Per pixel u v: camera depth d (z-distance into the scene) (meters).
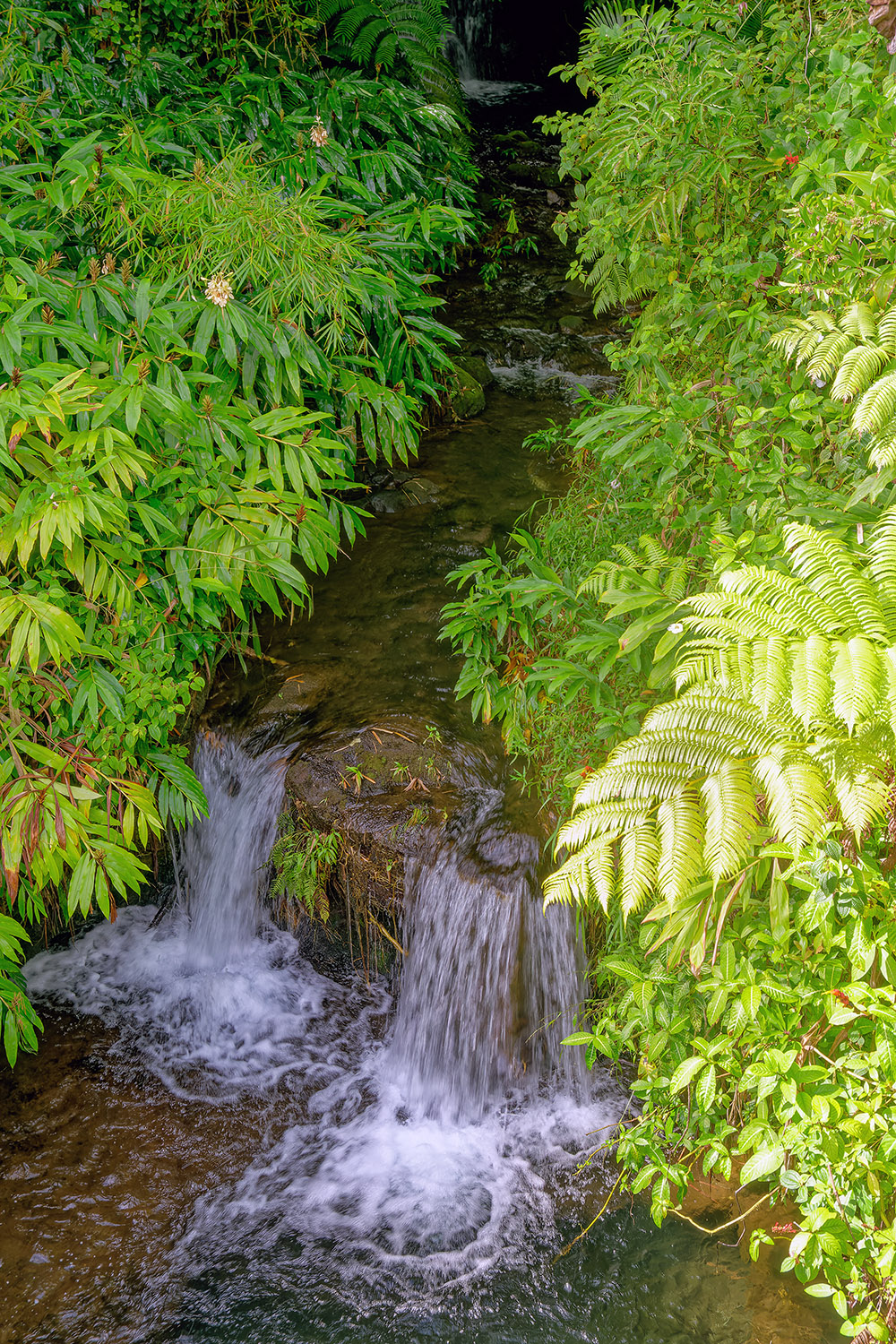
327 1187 3.05
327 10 6.00
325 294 3.87
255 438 3.48
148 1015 3.56
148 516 3.17
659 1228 2.85
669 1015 2.56
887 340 2.34
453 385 5.23
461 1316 2.69
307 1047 3.50
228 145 4.89
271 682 3.77
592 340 5.96
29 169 3.46
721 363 3.44
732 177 3.49
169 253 3.71
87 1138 3.16
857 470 2.67
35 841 2.96
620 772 2.23
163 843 3.84
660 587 3.02
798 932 2.25
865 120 2.70
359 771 3.41
